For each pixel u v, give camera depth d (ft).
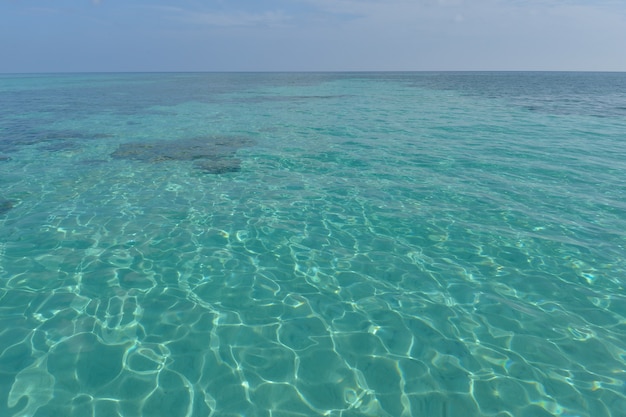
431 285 19.21
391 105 99.25
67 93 136.05
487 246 23.04
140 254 21.98
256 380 13.43
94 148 48.06
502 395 12.75
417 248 22.97
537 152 45.83
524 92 147.54
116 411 12.05
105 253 21.97
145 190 32.99
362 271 20.53
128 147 48.65
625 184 33.65
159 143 51.29
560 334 15.70
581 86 194.08
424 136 56.49
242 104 101.55
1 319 16.20
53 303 17.39
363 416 12.01
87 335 15.42
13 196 30.89
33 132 58.08
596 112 83.35
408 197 31.27
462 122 69.46
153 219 26.91
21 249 22.15
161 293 18.38
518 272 20.29
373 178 36.45
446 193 32.01
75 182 34.86
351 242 23.80
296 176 37.35
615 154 44.39
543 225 25.73
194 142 52.13
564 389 12.98
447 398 12.64
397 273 20.33
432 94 136.98
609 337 15.51
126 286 18.86
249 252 22.52
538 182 34.60
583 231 24.76
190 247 22.95
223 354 14.62
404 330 16.01
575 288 18.84
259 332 15.88
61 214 27.40
